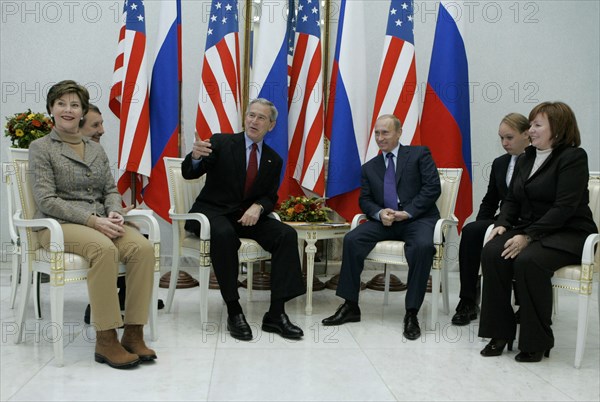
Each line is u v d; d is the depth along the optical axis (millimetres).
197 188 3285
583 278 2340
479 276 3316
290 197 3711
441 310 3436
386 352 2518
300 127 4168
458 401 1957
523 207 2701
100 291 2199
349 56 4023
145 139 3834
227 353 2441
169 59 3939
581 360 2350
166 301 3215
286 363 2324
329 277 4453
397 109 3941
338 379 2150
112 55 4496
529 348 2395
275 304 2787
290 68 4461
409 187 3215
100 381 2055
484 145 4688
